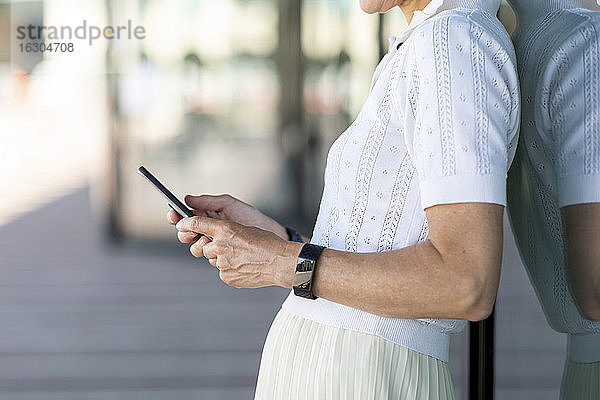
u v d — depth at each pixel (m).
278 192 5.97
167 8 5.73
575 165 0.99
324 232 1.10
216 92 5.85
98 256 6.23
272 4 5.77
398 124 1.02
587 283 1.01
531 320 1.22
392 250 0.99
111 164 6.15
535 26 1.07
